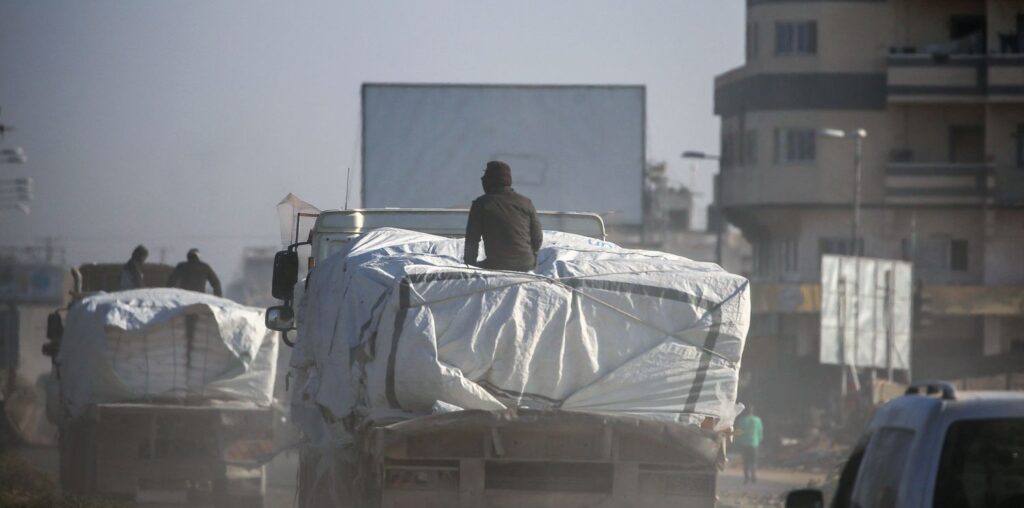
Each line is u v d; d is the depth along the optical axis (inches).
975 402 658.8
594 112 4357.8
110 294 1905.8
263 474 1838.1
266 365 1859.0
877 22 6338.6
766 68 6387.8
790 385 5629.9
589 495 1028.5
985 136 6269.7
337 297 1167.0
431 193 4382.4
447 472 1010.1
